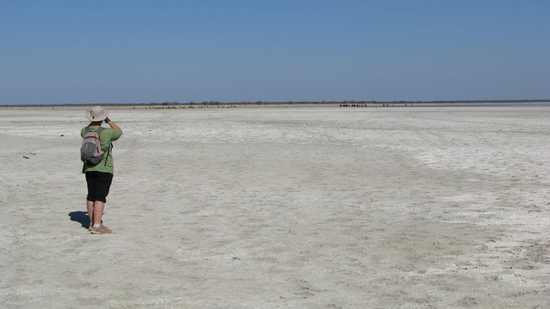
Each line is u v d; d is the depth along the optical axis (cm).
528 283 607
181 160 1805
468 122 3984
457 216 957
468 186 1270
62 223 915
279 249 753
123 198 1140
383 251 740
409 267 670
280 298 568
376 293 581
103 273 653
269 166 1645
